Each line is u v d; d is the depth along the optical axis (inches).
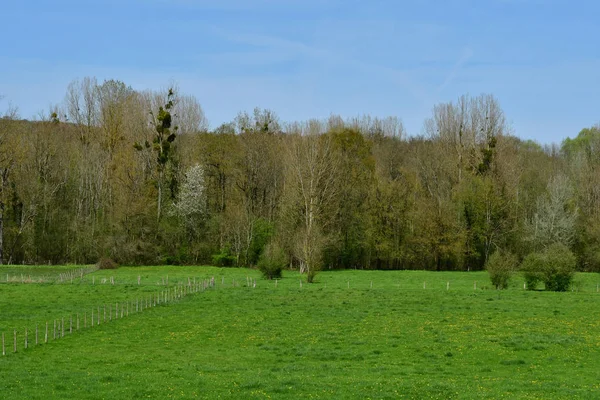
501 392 1228.5
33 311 2297.0
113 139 5123.0
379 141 6451.8
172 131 5211.6
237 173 5098.4
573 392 1226.0
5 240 4559.5
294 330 1975.9
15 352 1627.7
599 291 3169.3
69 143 5147.6
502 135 5393.7
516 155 5344.5
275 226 4813.0
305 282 3634.4
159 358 1583.4
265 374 1393.9
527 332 1920.5
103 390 1234.6
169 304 2541.8
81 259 4650.6
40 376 1346.0
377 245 4886.8
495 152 5251.0
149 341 1806.1
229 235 4690.0
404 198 4963.1
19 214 4623.5
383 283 3678.6
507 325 2048.5
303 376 1373.0
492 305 2536.9
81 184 4842.5
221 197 5177.2
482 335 1875.0
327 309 2420.0
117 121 5147.6
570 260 3137.3
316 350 1680.6
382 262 5088.6
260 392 1226.0
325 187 4515.3
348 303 2596.0
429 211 4911.4
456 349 1686.8
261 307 2468.0
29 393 1205.7
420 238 4877.0
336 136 5064.0
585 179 5036.9
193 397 1190.3
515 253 4906.5
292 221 4547.2
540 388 1266.0
